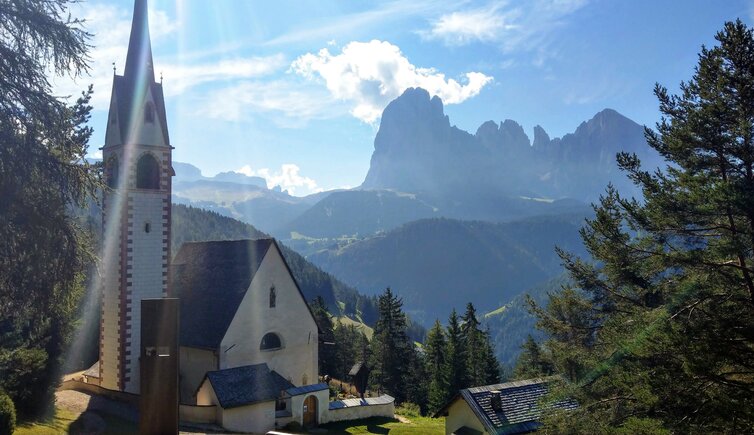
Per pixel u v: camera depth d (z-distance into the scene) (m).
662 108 18.80
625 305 21.03
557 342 22.41
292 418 34.00
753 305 15.96
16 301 14.74
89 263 16.11
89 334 46.34
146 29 37.03
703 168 17.61
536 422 26.48
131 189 35.53
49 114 14.66
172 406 6.29
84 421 28.03
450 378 64.69
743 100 16.58
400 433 34.31
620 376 17.12
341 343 85.25
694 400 15.12
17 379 25.45
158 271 36.53
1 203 13.57
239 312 35.03
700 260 16.89
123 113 35.84
